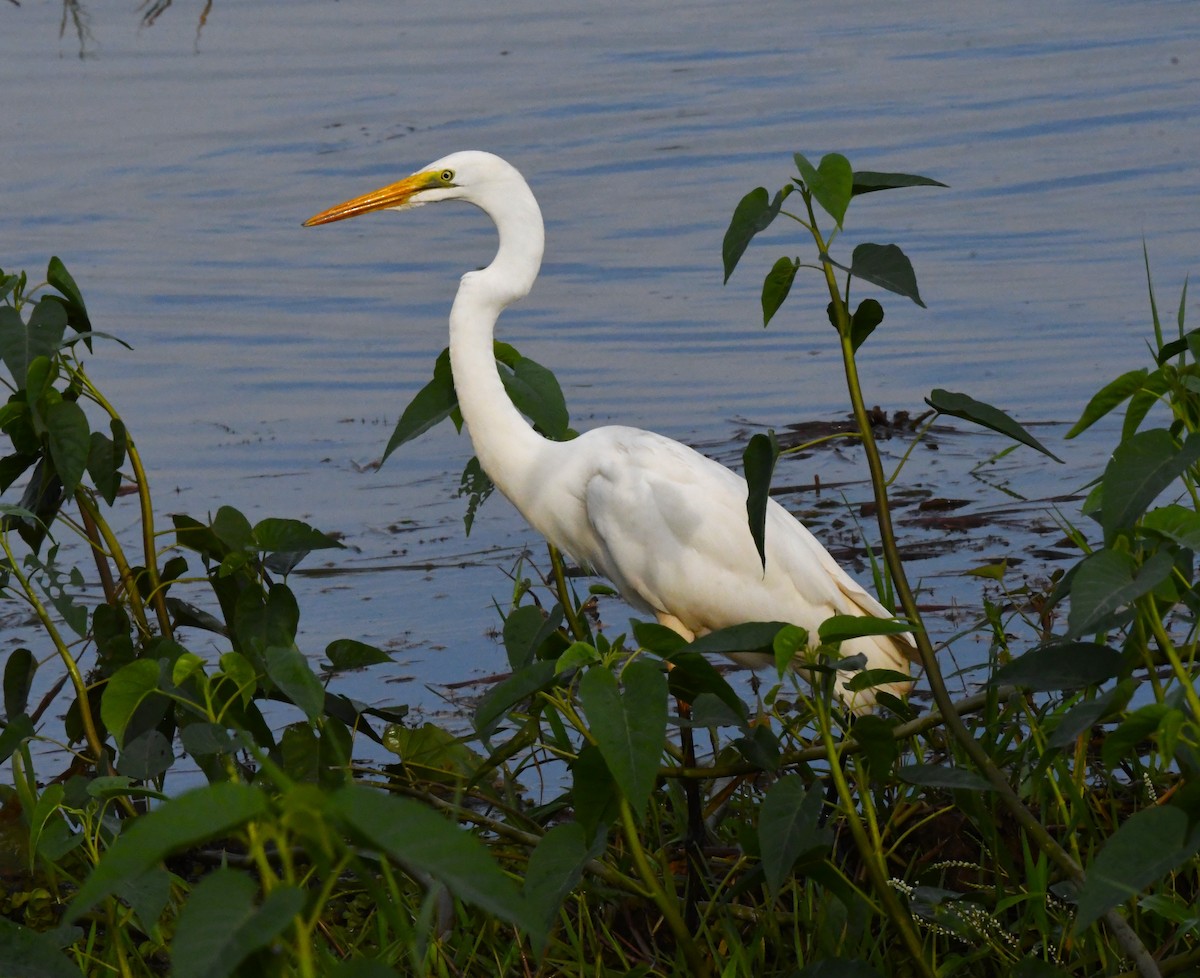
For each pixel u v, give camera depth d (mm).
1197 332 5359
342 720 7781
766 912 6508
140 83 30969
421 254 20703
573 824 5109
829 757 5207
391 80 30281
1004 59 29516
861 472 13633
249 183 23828
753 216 5379
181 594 11938
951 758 7527
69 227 21922
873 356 16250
